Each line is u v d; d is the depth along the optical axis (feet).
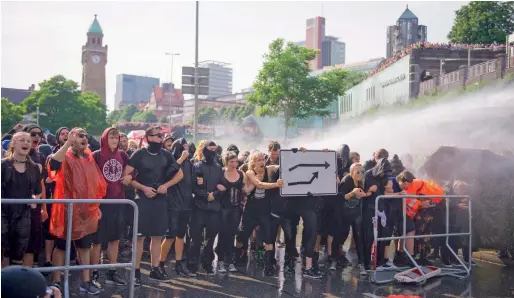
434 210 25.09
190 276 22.06
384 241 23.45
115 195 19.36
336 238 24.13
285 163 21.84
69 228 15.37
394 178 23.59
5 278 10.53
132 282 16.49
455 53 91.35
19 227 16.43
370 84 125.39
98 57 508.12
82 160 17.92
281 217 22.54
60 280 18.72
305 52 93.30
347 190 23.21
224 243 22.84
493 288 21.09
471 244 25.43
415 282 21.61
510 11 104.78
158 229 20.30
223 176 22.29
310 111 97.96
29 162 16.96
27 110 265.54
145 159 19.83
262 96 95.50
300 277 22.39
